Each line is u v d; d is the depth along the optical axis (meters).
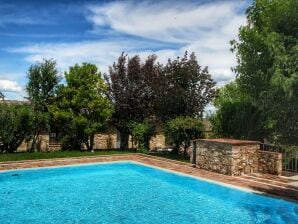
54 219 11.26
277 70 10.86
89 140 28.28
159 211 12.18
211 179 15.77
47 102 27.50
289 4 11.23
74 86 26.34
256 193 13.31
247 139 19.91
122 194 14.50
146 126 26.41
